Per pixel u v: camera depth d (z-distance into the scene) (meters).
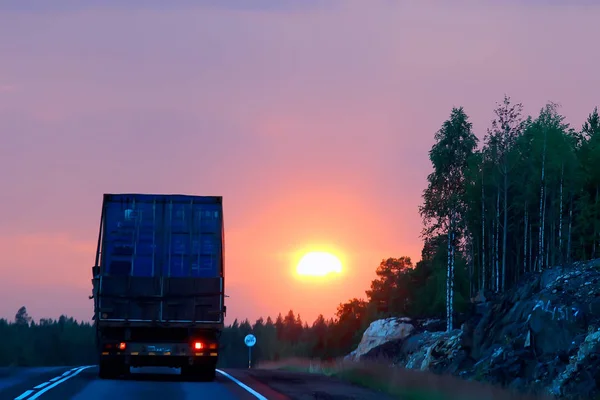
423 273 146.88
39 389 33.00
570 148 105.38
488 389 34.12
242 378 43.28
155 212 40.12
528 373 41.00
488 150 104.38
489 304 55.59
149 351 39.53
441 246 103.00
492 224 111.69
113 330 40.06
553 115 107.25
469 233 113.44
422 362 61.94
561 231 106.69
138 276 39.38
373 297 176.00
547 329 41.94
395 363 73.81
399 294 149.12
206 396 30.97
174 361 40.16
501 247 113.75
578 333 40.34
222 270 40.03
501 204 109.69
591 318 40.66
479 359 51.38
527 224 106.56
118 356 39.44
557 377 36.97
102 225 39.81
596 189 110.69
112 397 29.78
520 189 105.69
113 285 39.19
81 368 54.56
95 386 34.91
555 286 44.34
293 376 46.31
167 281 39.44
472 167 101.00
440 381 35.53
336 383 40.53
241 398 30.38
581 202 105.00
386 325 91.31
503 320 50.62
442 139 100.88
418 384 34.66
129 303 39.25
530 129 109.12
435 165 100.69
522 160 108.31
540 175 105.88
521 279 53.84
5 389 32.94
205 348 39.78
